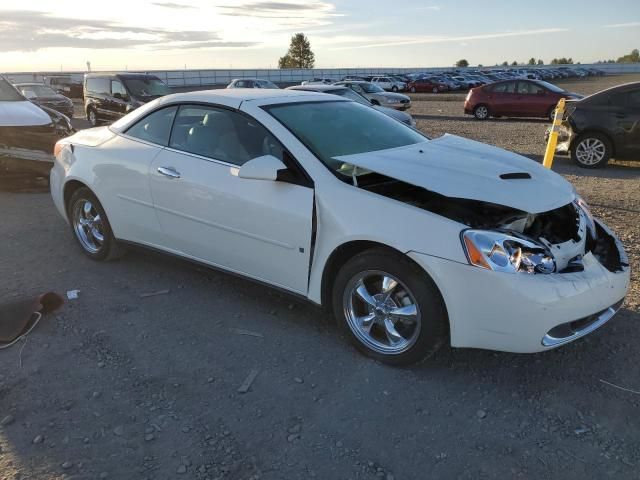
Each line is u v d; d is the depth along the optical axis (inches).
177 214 157.5
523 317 109.9
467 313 113.4
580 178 360.5
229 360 130.8
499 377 124.8
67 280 176.6
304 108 156.0
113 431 105.7
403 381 123.0
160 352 134.1
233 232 145.4
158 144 165.2
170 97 168.2
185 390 119.0
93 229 190.5
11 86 336.2
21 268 186.2
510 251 111.7
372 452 101.2
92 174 178.9
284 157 137.5
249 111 147.2
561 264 121.2
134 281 176.1
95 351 134.3
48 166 291.3
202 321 149.7
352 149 143.6
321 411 112.6
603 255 134.1
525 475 95.8
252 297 164.6
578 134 403.9
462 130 660.1
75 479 93.6
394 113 487.5
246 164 131.8
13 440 103.0
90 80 679.1
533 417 111.0
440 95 1617.9
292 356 132.7
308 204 130.4
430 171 127.7
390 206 121.3
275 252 138.7
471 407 114.1
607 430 107.1
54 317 151.4
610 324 147.7
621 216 251.6
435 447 102.6
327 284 134.1
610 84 1916.8
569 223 134.6
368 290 129.0
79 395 117.0
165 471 95.7
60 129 312.2
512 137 584.1
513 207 116.6
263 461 98.6
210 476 94.7
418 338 120.4
